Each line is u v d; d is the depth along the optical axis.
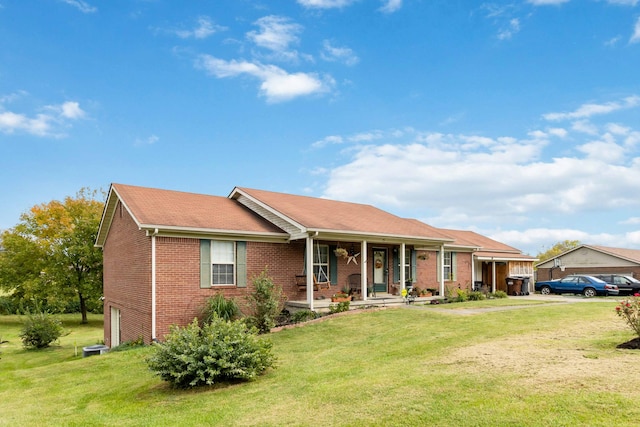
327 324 15.02
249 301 15.57
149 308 14.75
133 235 16.64
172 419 6.97
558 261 36.94
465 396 6.48
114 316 19.17
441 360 9.02
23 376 12.06
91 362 12.74
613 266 33.59
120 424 6.99
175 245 15.22
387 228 20.20
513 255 32.09
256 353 9.27
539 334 11.42
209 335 9.38
